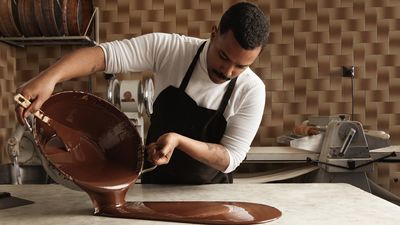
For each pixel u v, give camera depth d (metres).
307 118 3.32
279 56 3.33
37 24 2.89
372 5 3.26
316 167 2.72
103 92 3.37
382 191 2.68
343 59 3.29
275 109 3.35
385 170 3.25
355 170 2.40
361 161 2.38
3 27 2.90
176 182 1.64
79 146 1.21
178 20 3.38
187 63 1.53
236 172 3.29
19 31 2.97
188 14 3.37
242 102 1.51
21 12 2.84
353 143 2.40
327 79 3.31
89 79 3.36
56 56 3.38
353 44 3.29
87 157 1.21
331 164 2.39
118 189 1.14
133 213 1.08
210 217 1.04
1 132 3.11
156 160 1.21
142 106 2.84
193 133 1.60
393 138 3.28
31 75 3.39
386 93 3.28
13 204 1.22
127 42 1.50
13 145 2.26
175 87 1.56
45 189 1.47
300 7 3.30
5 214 1.12
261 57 3.34
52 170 1.10
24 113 1.08
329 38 3.30
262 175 2.89
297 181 3.10
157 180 1.66
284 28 3.32
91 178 1.13
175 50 1.54
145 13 3.38
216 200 1.28
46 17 2.83
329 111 3.31
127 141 1.29
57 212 1.14
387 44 3.26
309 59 3.31
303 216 1.08
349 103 3.30
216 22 3.36
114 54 1.43
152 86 2.86
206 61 1.45
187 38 1.58
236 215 1.06
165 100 1.59
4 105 3.17
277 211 1.11
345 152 2.39
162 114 1.62
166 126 1.62
